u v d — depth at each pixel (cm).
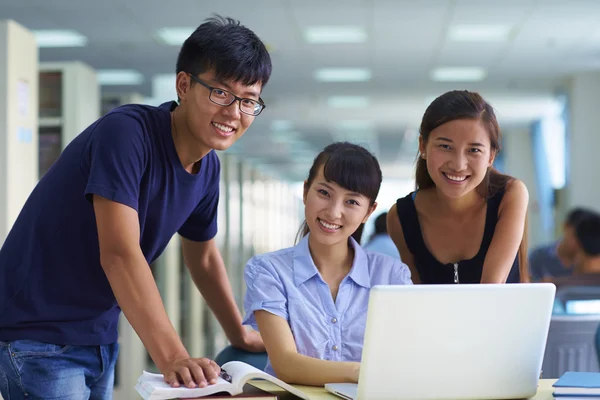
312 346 193
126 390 586
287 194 1728
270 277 196
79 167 182
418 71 1120
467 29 891
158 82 998
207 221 226
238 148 2041
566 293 368
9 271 187
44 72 591
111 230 172
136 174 179
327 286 197
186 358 157
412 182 242
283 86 1220
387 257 206
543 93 1284
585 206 1133
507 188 228
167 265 650
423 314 147
